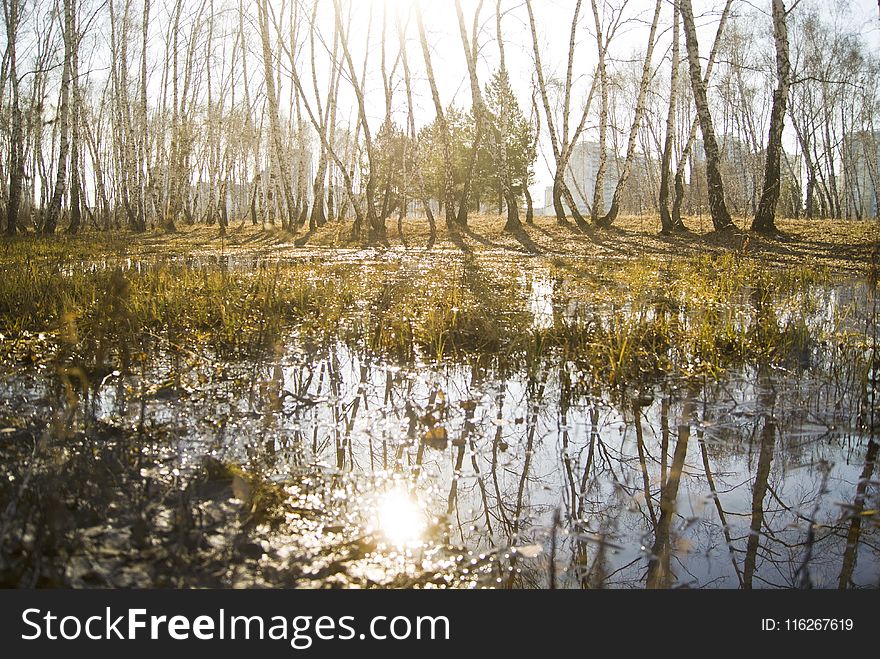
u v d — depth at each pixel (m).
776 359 5.39
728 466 3.38
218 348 5.73
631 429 3.90
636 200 54.62
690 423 3.99
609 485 3.14
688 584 2.36
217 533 2.44
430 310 6.75
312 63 24.25
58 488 2.65
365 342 6.03
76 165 26.52
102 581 2.10
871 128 37.62
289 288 8.39
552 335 6.00
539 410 4.22
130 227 29.42
